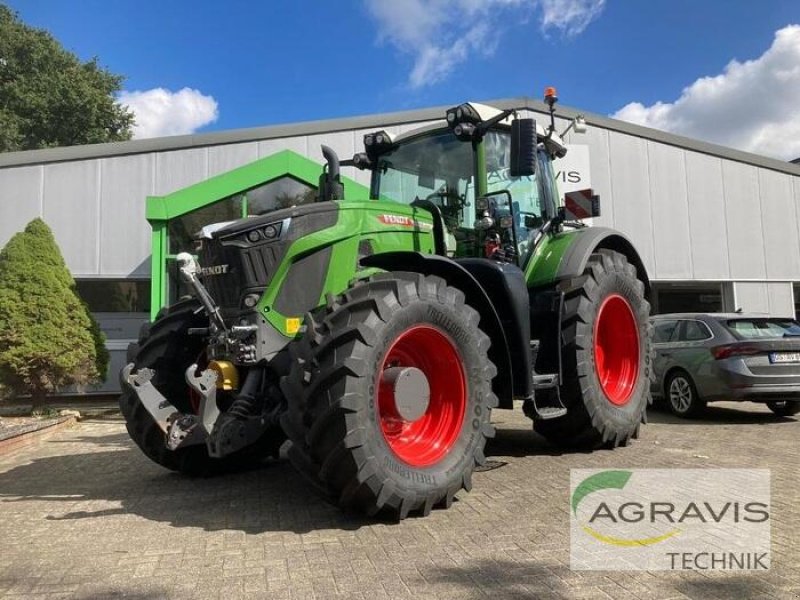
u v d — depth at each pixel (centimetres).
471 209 554
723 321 818
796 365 768
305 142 1253
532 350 530
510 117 586
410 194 593
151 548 354
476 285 459
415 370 405
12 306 930
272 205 1133
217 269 446
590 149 1424
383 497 366
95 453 682
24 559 341
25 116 2912
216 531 382
